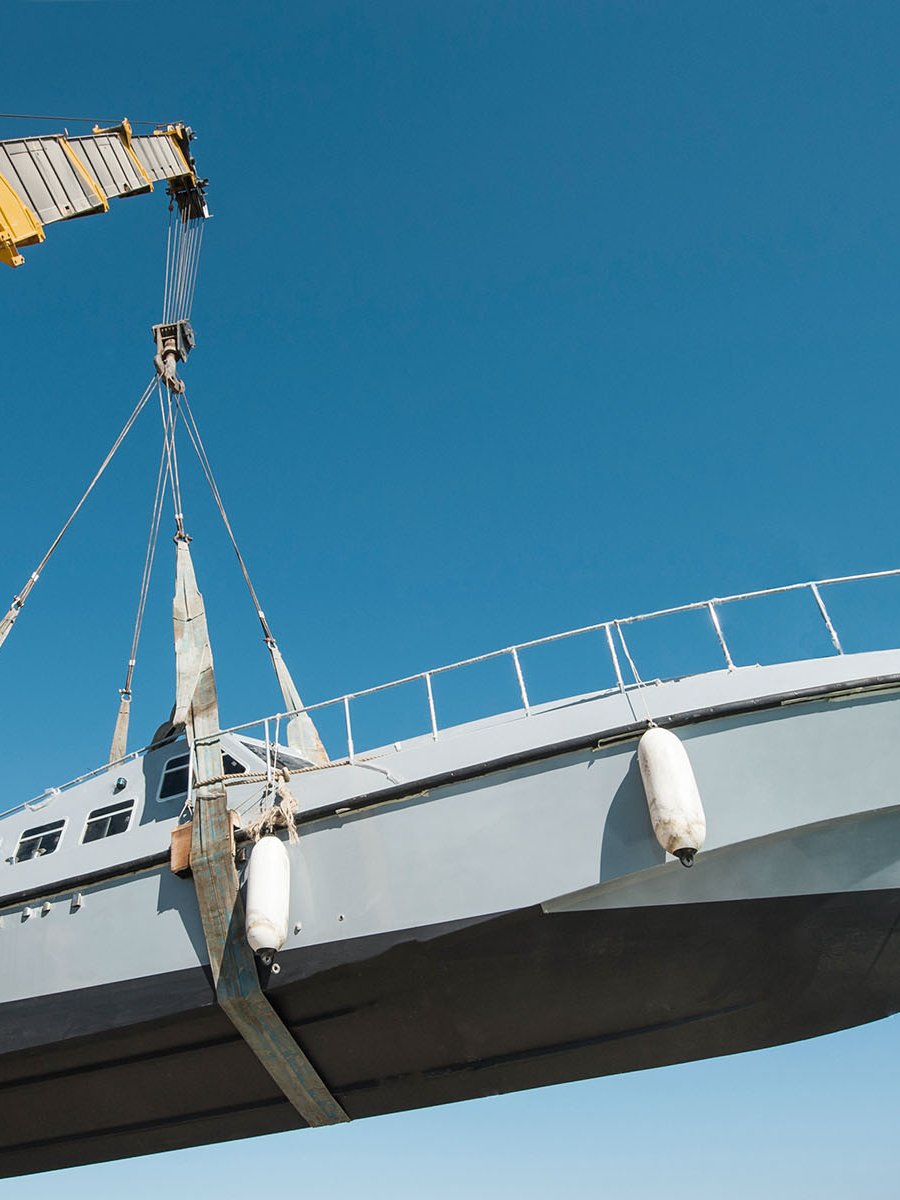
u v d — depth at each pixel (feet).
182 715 39.63
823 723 31.78
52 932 38.47
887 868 31.53
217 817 36.27
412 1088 38.37
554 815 32.17
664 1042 36.63
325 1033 35.73
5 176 44.14
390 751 38.22
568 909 31.50
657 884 31.48
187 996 34.68
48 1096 40.40
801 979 34.63
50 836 42.98
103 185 51.60
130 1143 42.16
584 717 33.50
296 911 34.01
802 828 30.83
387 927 32.53
